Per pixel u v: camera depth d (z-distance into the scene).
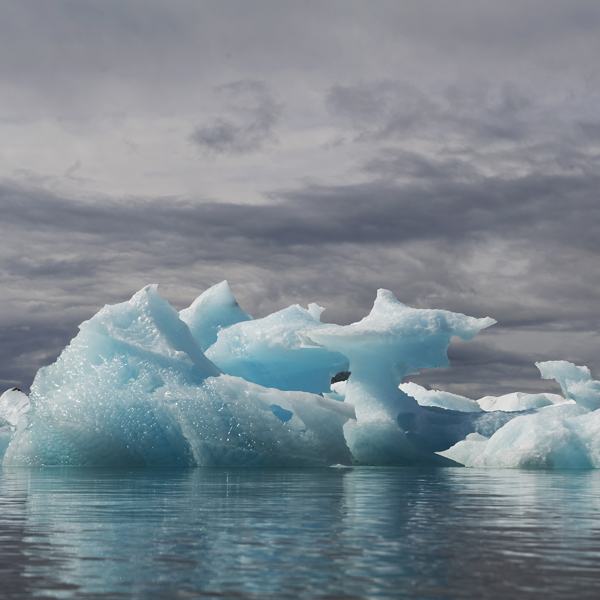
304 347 19.69
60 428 14.52
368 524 4.52
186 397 14.66
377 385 19.81
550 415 16.34
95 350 15.38
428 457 17.42
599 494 7.36
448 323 18.95
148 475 11.20
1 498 6.62
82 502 6.16
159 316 16.72
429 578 2.83
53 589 2.62
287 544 3.66
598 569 3.02
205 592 2.58
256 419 14.66
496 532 4.16
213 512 5.27
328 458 15.08
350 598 2.49
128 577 2.83
